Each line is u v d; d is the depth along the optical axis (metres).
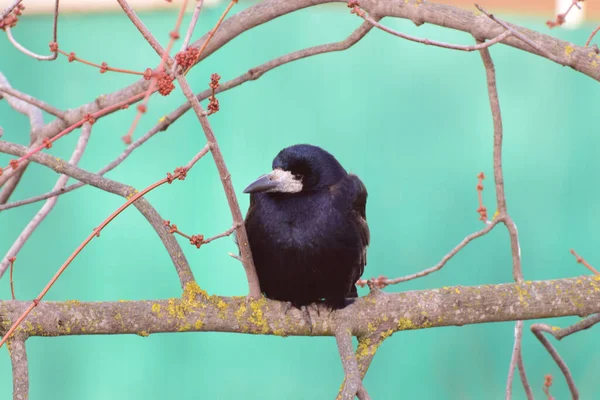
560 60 7.52
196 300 7.86
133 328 7.67
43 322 7.41
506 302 8.09
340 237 8.72
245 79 9.73
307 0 9.12
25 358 7.23
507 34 7.25
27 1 15.73
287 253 8.61
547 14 16.45
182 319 7.79
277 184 8.74
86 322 7.54
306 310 8.12
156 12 15.64
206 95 9.57
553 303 8.10
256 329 8.00
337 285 8.41
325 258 8.58
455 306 8.09
